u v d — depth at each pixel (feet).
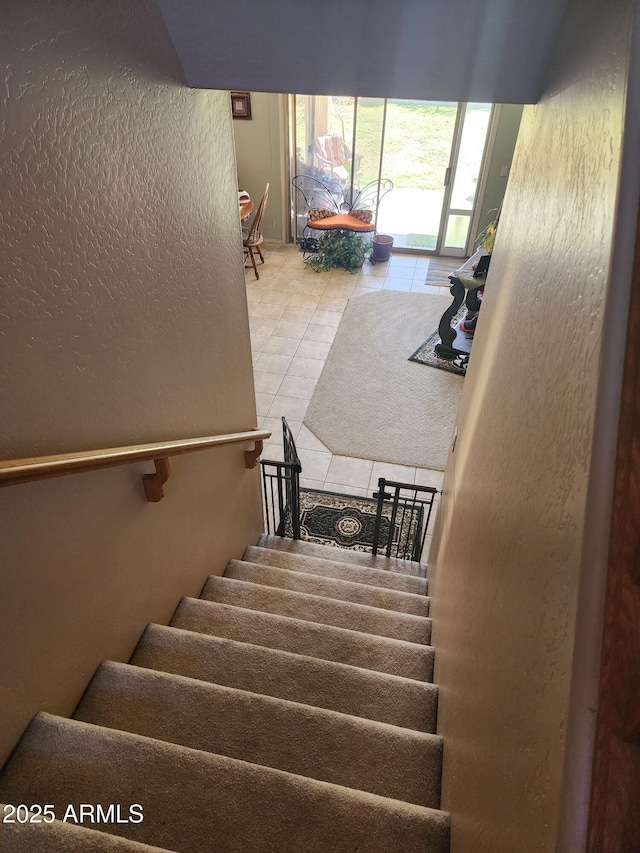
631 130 2.27
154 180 5.38
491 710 3.43
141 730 5.24
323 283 24.31
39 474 3.75
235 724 5.37
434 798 5.04
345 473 15.38
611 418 2.06
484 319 7.30
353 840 4.31
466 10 4.78
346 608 8.44
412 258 26.40
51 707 4.87
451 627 5.90
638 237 2.15
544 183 4.19
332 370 19.07
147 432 5.82
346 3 4.94
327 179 25.38
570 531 2.25
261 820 4.36
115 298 4.91
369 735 5.38
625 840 1.82
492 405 5.19
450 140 23.20
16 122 3.46
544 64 4.94
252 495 10.94
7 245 3.52
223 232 7.57
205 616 7.39
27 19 3.46
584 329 2.49
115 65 4.50
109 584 5.58
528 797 2.41
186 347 6.68
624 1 2.63
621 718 1.87
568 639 2.10
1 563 3.97
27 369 3.87
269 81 5.68
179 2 5.12
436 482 15.23
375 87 5.63
